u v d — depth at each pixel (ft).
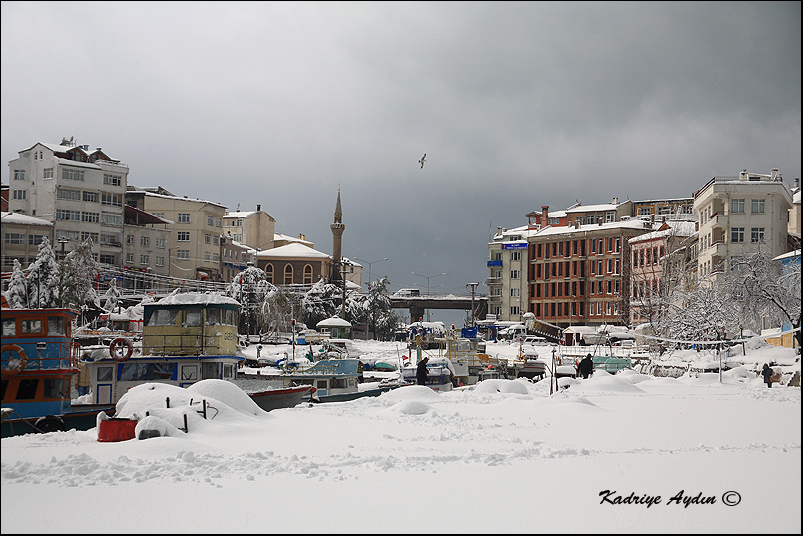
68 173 349.61
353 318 416.67
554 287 449.48
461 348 203.10
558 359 235.81
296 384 152.66
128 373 126.31
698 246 336.08
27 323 95.04
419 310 494.18
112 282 289.94
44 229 324.80
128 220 387.14
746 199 299.79
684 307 257.55
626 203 456.45
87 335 154.20
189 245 418.10
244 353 276.41
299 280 479.41
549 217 481.46
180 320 131.13
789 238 330.34
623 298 396.78
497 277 474.49
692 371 204.13
